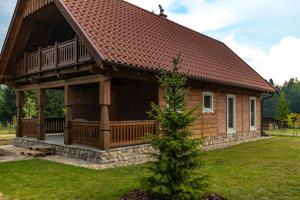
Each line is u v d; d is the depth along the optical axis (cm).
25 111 3319
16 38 1382
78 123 1136
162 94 1198
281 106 4138
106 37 1070
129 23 1342
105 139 998
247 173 865
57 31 1502
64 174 838
